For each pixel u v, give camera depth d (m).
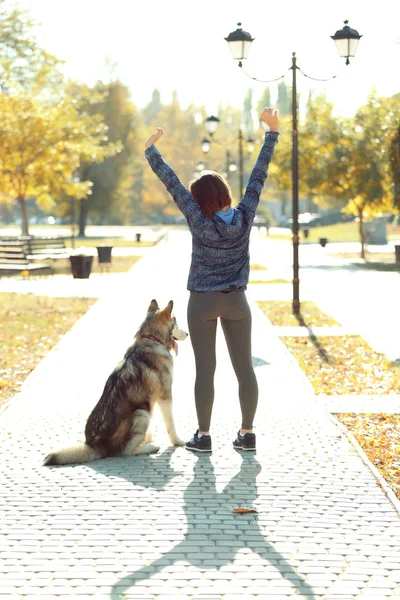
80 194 39.69
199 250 6.28
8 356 11.83
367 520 5.00
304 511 5.15
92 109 73.50
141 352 6.44
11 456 6.36
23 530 4.81
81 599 3.91
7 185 37.38
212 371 6.45
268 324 14.94
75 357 11.19
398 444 6.99
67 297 19.73
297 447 6.65
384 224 52.22
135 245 47.91
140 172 108.25
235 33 15.27
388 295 20.00
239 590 4.01
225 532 4.79
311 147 35.91
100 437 6.30
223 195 6.16
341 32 14.97
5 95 35.59
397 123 30.14
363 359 11.52
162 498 5.38
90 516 5.04
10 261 29.31
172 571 4.23
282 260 34.59
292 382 9.43
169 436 6.67
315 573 4.21
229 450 6.55
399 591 4.01
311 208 100.62
